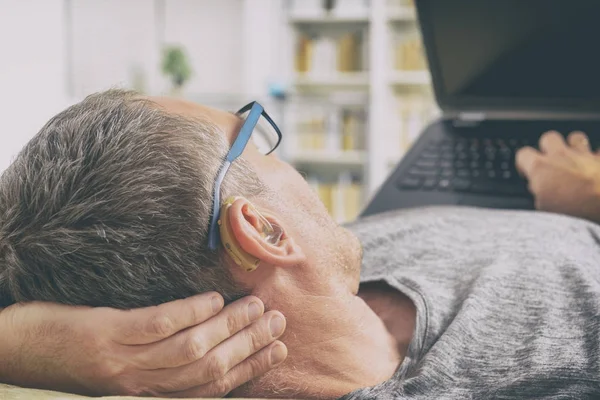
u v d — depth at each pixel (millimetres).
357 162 4668
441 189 1141
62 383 538
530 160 1109
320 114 4648
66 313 531
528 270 729
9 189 543
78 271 523
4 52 3902
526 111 1261
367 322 640
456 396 541
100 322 521
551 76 1227
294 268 582
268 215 574
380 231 903
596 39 1178
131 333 514
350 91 4742
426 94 4688
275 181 607
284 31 4750
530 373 547
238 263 544
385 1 4496
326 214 634
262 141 638
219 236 542
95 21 5012
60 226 523
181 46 4984
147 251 521
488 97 1272
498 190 1111
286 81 4660
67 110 573
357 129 4633
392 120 4652
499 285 697
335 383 584
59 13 4262
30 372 541
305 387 580
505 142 1211
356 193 4520
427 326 637
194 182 531
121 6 5031
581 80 1210
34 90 4102
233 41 5074
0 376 556
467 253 812
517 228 859
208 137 564
